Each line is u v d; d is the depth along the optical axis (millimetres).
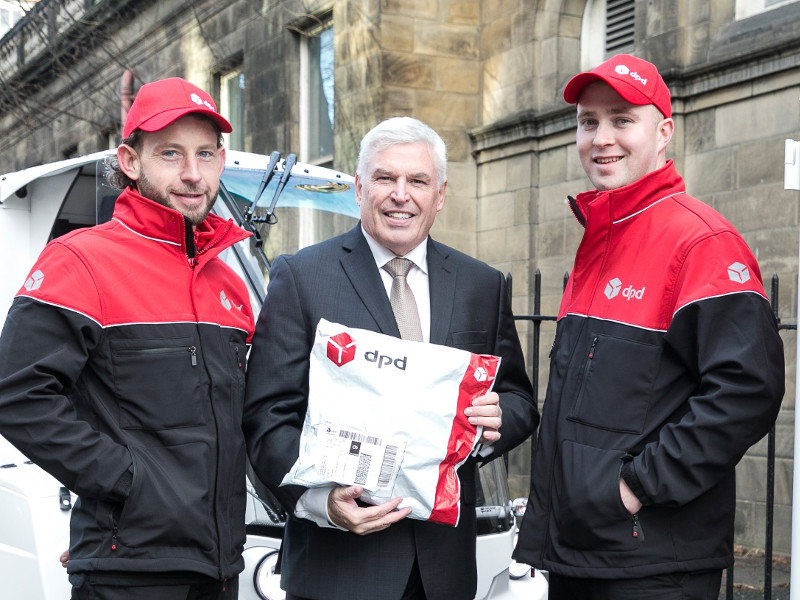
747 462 6516
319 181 4504
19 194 4555
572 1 8430
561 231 8234
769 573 4176
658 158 2756
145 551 2334
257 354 2629
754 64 6520
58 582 3125
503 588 3232
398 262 2688
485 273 2799
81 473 2271
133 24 13375
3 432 2273
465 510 2645
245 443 2592
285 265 2693
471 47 9250
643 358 2484
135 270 2451
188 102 2535
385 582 2498
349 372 2355
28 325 2316
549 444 2641
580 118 2797
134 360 2385
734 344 2365
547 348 8336
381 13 9008
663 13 7242
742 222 6676
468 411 2361
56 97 15039
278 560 2908
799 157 2520
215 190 2654
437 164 2629
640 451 2486
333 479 2303
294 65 10641
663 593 2469
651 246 2547
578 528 2494
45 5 13094
